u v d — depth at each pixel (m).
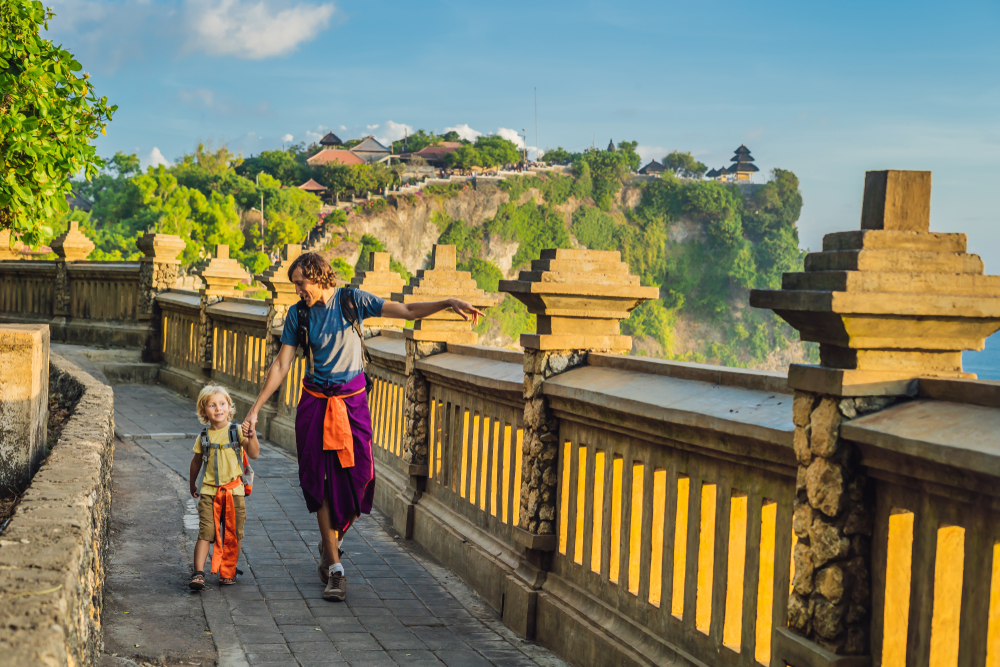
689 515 3.40
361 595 5.05
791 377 2.63
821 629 2.53
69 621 2.07
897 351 2.48
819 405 2.54
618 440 3.95
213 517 4.94
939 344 2.48
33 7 7.01
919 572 2.36
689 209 188.50
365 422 4.93
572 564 4.36
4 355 4.70
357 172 172.88
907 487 2.39
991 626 2.14
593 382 4.08
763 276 188.38
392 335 7.90
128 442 9.88
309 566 5.55
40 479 3.33
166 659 3.68
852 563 2.50
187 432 10.46
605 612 3.96
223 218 130.38
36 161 6.86
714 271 186.88
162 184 130.12
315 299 4.82
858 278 2.36
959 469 2.14
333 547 4.98
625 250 182.12
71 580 2.18
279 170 182.75
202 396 4.98
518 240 173.75
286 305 10.66
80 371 7.97
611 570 4.02
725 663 3.14
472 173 189.12
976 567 2.17
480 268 169.62
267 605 4.68
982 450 1.99
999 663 2.15
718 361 183.75
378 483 7.42
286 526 6.56
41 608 1.92
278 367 4.92
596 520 4.19
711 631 3.23
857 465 2.51
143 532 5.92
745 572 3.06
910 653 2.39
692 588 3.36
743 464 3.08
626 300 4.47
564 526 4.46
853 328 2.39
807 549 2.59
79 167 7.44
